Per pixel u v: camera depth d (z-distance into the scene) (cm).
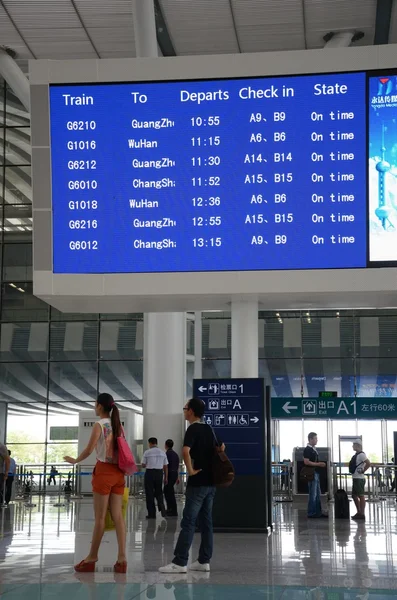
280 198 1241
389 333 3316
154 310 1410
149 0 1991
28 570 920
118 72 1277
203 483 906
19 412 3397
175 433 2809
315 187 1238
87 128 1274
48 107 1274
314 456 1825
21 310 3444
